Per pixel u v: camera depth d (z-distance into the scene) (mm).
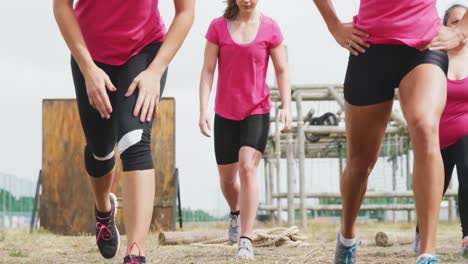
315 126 16250
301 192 15344
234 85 6855
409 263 6332
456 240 10312
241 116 6844
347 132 4359
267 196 20219
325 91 15703
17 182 24062
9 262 6586
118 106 4312
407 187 18797
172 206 13375
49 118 13805
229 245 8844
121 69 4395
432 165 3902
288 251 8078
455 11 6781
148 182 4219
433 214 3930
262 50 6836
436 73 4035
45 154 13734
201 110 7055
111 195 5594
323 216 24703
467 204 6754
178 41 4391
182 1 4418
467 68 6738
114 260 6605
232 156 7105
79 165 13695
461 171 6699
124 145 4207
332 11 4246
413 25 4062
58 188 13656
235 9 6895
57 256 7348
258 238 8945
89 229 13547
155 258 6758
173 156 13508
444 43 4090
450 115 6723
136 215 4172
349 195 4512
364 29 4145
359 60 4184
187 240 9180
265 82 6906
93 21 4398
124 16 4371
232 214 7770
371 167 4434
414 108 3975
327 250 7961
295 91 15602
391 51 4086
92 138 4922
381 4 4094
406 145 18828
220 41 6922
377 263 6348
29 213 25234
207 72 7078
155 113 4332
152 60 4449
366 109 4207
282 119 6938
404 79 4086
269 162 19312
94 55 4422
